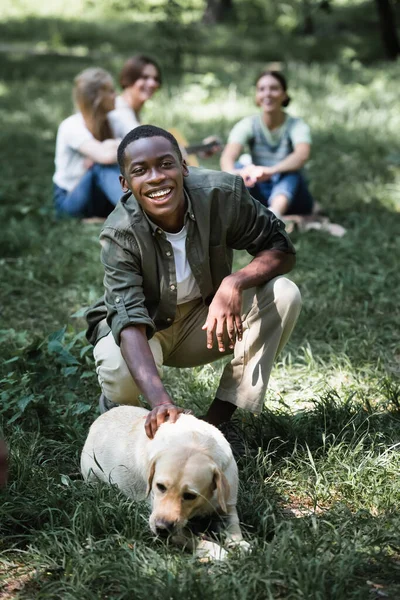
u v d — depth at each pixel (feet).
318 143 36.78
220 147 25.86
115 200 25.98
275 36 74.28
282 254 13.60
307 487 13.17
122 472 12.59
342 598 10.20
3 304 21.67
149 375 12.33
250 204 13.44
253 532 12.05
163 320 13.60
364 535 11.64
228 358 17.87
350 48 63.67
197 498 10.89
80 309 20.48
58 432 15.16
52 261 23.94
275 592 10.48
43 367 16.72
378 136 37.96
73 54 69.00
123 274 12.91
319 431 14.75
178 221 12.98
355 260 23.97
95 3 97.45
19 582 11.04
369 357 18.04
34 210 27.71
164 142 12.44
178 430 11.62
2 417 15.37
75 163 26.96
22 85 53.78
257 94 25.66
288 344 18.84
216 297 13.01
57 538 11.84
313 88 49.47
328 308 20.62
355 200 29.76
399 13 69.26
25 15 95.61
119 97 26.73
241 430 14.69
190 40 63.77
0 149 37.96
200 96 46.73
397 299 21.24
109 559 11.07
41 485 12.79
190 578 10.36
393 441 14.40
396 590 10.53
